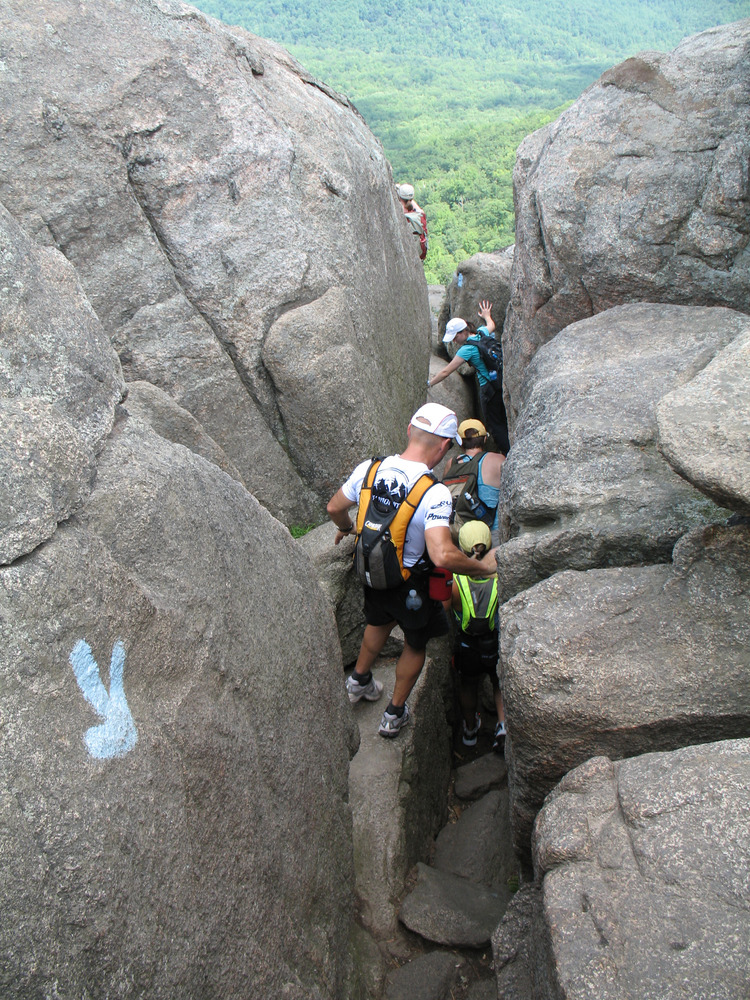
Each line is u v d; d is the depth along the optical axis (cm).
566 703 220
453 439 341
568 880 169
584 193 409
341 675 307
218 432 410
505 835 380
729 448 187
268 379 418
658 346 345
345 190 463
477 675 466
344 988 254
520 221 454
